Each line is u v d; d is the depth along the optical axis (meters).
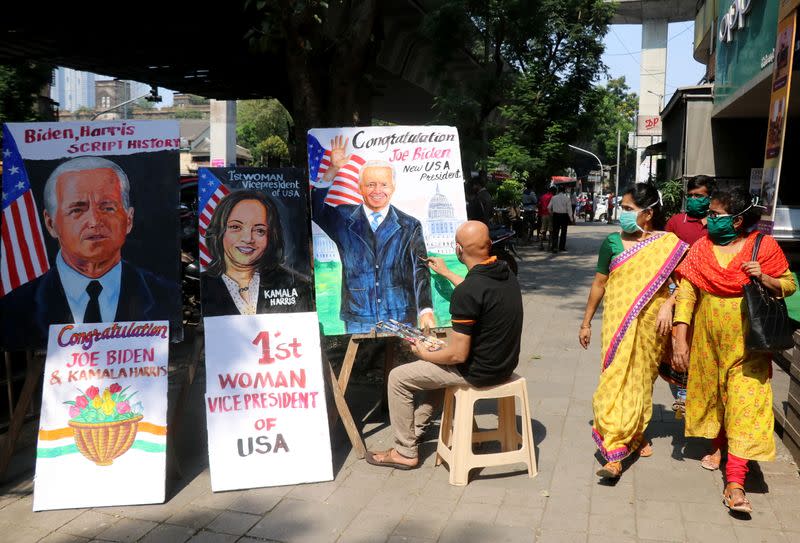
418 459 4.69
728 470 3.93
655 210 4.46
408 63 17.27
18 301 4.34
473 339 4.25
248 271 4.62
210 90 17.30
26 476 4.57
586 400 5.91
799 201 11.89
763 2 9.30
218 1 9.63
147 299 4.37
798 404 4.52
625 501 4.07
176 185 4.39
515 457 4.40
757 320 3.75
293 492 4.25
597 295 4.63
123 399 4.22
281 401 4.43
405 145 5.00
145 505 4.09
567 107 22.61
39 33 11.18
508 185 20.61
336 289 4.86
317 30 7.33
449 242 4.99
